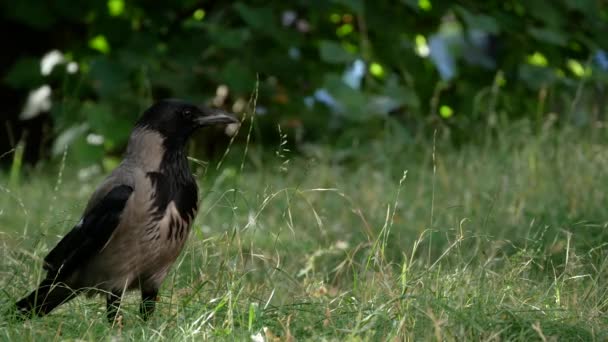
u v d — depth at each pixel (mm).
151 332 7297
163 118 8031
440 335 6598
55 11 17531
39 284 8344
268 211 12680
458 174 13156
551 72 17422
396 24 17359
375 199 12516
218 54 17188
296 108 18016
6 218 12203
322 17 18984
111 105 15992
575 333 7082
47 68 17203
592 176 11828
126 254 7848
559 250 9406
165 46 17750
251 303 7492
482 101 17797
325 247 10258
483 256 8883
